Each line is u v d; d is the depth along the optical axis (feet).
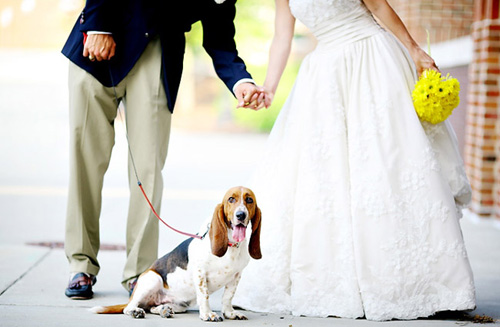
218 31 15.76
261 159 15.23
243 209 12.19
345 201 13.99
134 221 15.37
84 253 15.37
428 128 14.74
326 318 13.78
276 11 15.98
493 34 26.53
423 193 13.93
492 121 27.35
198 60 93.30
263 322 13.20
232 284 13.32
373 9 14.67
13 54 92.84
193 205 32.22
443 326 13.16
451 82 14.15
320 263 13.94
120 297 15.40
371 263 13.75
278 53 15.76
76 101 15.05
